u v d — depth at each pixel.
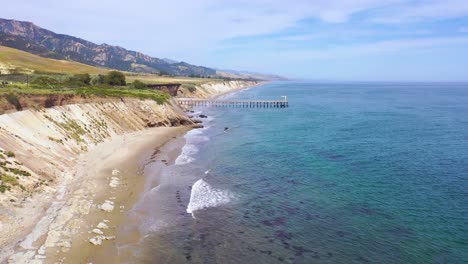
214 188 39.12
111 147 56.22
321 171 45.81
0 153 34.91
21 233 24.70
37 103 54.47
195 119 96.88
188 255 24.91
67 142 50.22
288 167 47.78
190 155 54.44
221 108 136.50
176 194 36.78
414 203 34.75
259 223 30.41
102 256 23.61
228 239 27.45
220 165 48.62
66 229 26.12
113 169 43.53
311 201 35.47
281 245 26.62
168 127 82.50
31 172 35.00
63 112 58.53
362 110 124.44
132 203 33.53
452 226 29.56
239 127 85.88
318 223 30.39
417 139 67.62
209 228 29.27
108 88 96.62
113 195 34.84
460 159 51.84
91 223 28.06
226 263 24.06
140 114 79.19
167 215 31.45
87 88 85.19
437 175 44.00
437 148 59.50
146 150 56.12
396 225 29.86
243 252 25.56
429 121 93.75
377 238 27.62
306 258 24.83
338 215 32.03
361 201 35.34
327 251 25.77
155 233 27.91
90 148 53.44
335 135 72.25
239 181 41.72
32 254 22.23
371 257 24.91
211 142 65.62
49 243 23.73
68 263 22.05
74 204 30.91
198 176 43.41
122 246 25.36
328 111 122.00
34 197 31.02
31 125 47.75
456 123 89.94
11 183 30.88
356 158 52.50
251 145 62.59
